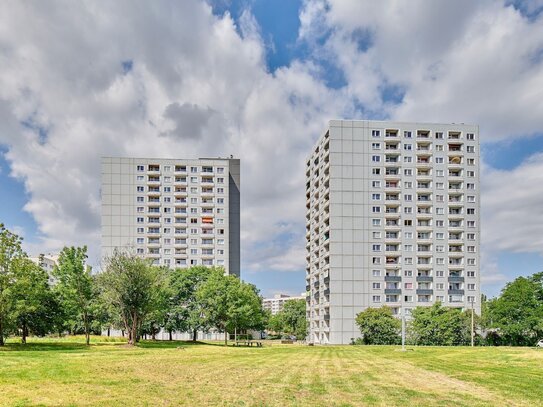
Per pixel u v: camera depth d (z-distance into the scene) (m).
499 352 43.06
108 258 58.44
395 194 98.75
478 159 100.69
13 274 45.34
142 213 123.81
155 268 61.94
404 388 20.73
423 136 100.50
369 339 77.94
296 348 59.28
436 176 99.62
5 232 46.25
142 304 56.41
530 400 18.14
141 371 25.66
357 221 96.81
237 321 74.56
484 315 73.88
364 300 94.44
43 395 17.36
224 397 17.75
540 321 65.38
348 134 98.81
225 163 129.50
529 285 67.94
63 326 56.22
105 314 64.44
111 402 16.30
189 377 23.53
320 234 107.38
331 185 97.31
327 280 97.38
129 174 124.44
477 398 18.41
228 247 127.38
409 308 95.06
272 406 16.28
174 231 124.94
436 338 71.75
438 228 98.56
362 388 20.64
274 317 154.50
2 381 20.42
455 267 97.56
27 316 49.75
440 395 19.05
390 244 97.62
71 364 28.16
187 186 126.81
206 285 74.62
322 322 101.81
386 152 98.81
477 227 99.50
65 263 56.09
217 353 44.94
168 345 61.59
